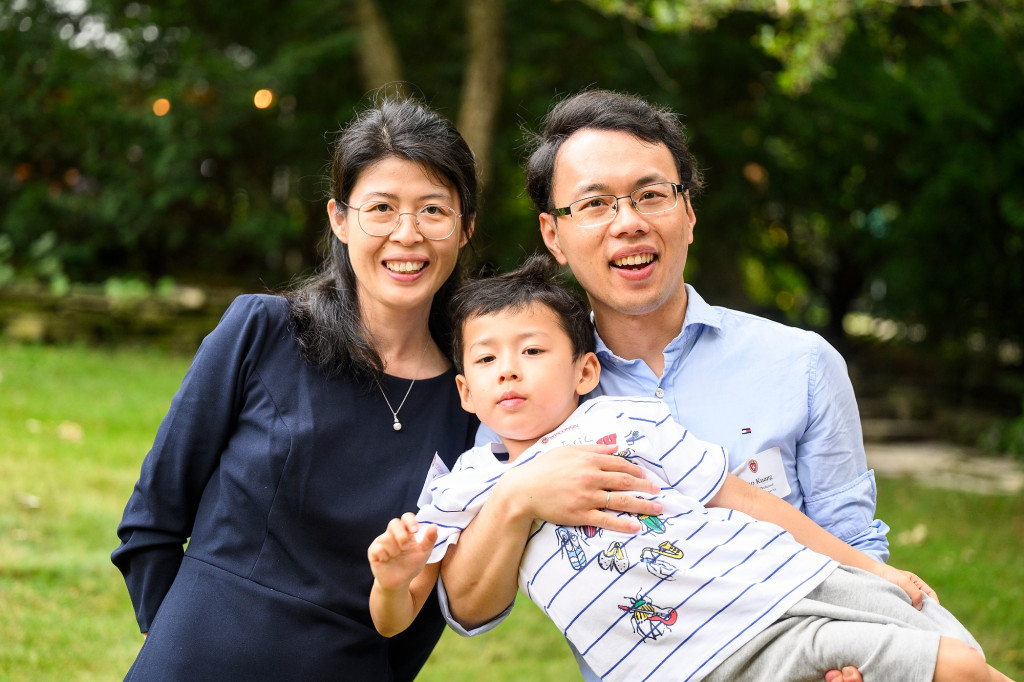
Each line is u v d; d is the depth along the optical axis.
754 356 2.30
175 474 2.17
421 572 2.18
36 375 7.99
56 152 11.18
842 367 2.32
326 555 2.15
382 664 2.21
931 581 5.29
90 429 6.58
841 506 2.26
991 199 9.37
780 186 12.47
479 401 2.29
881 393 12.04
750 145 12.04
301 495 2.12
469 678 3.95
